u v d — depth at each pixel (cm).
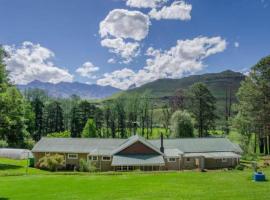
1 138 7706
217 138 7738
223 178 4194
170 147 7369
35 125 13112
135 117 13788
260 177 3938
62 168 7044
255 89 8469
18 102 7312
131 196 3303
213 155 7119
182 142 7531
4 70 6906
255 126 8544
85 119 13550
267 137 9512
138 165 6438
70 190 3688
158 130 14588
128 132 14312
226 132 12056
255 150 9300
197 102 11262
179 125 9281
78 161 7200
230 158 7219
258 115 8381
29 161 7300
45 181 4294
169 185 3825
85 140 7569
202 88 11281
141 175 4703
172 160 6944
